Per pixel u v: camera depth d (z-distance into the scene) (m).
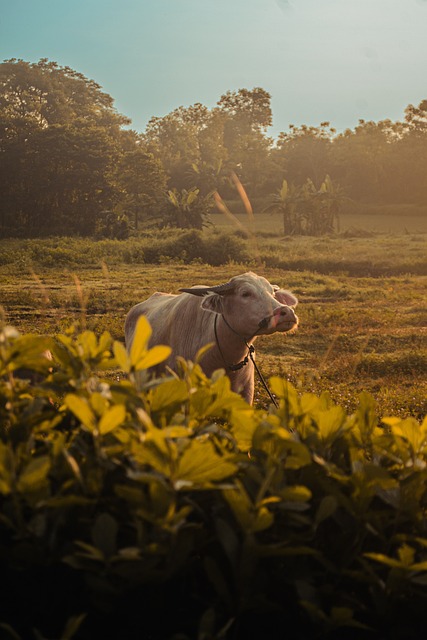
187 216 56.34
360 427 2.20
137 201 62.78
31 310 17.28
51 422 2.06
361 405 2.22
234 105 104.50
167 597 1.90
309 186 63.56
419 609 1.90
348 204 82.56
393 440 2.10
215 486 1.69
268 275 28.27
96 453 1.82
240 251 35.94
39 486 1.69
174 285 23.84
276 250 41.72
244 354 5.14
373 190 87.50
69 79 97.06
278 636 1.94
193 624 1.89
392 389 9.45
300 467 1.99
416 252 38.81
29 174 59.66
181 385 2.01
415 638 1.95
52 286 22.97
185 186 83.62
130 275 27.92
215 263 35.84
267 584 1.90
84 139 60.53
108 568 1.66
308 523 1.82
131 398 1.91
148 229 59.94
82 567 1.65
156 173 61.84
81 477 1.77
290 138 89.88
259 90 103.50
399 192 86.44
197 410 2.05
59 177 59.91
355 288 23.73
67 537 1.83
